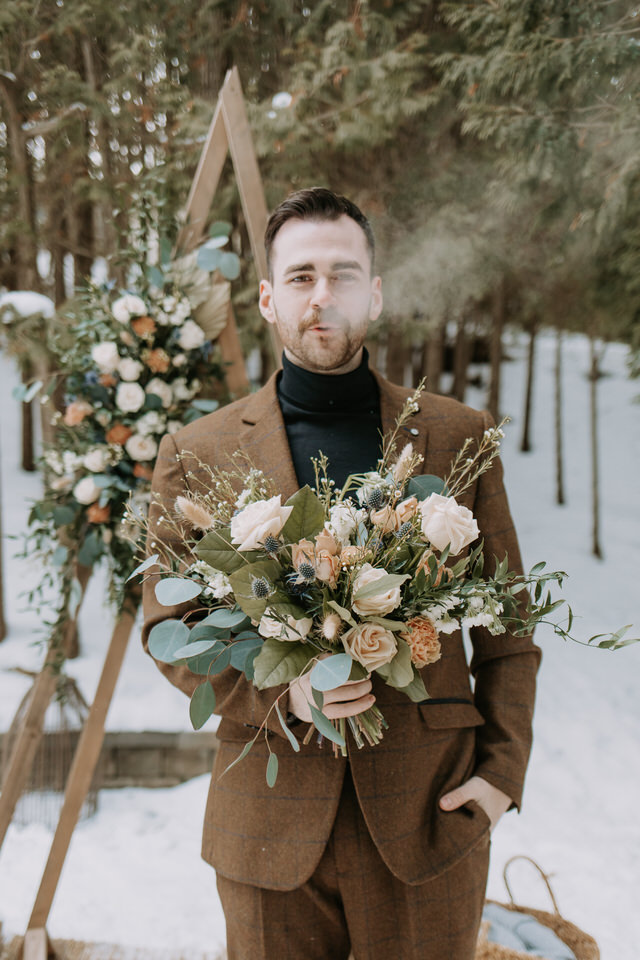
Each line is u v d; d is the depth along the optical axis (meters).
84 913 2.42
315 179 3.52
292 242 1.11
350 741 1.06
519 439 9.73
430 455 1.17
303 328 1.12
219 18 3.28
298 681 0.97
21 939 1.85
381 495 0.97
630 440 9.60
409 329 4.14
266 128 3.23
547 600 0.96
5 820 1.86
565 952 1.71
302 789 1.06
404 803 1.04
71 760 3.05
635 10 2.49
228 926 1.11
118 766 3.22
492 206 3.63
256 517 0.92
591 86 2.64
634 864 2.72
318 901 1.07
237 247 3.83
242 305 3.94
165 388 1.82
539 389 11.03
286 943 1.07
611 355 12.40
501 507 1.20
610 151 2.78
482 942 1.68
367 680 0.95
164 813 3.05
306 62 3.23
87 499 1.77
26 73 3.22
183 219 1.91
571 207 3.07
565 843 2.86
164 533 1.17
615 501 8.04
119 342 1.84
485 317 7.29
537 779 3.31
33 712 1.87
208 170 1.85
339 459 1.16
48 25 3.12
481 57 2.99
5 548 5.55
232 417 1.24
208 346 1.88
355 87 3.27
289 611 0.91
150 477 1.82
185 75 3.36
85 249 3.89
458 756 1.12
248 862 1.07
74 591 1.86
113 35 3.25
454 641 1.17
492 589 0.96
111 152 3.40
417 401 1.23
